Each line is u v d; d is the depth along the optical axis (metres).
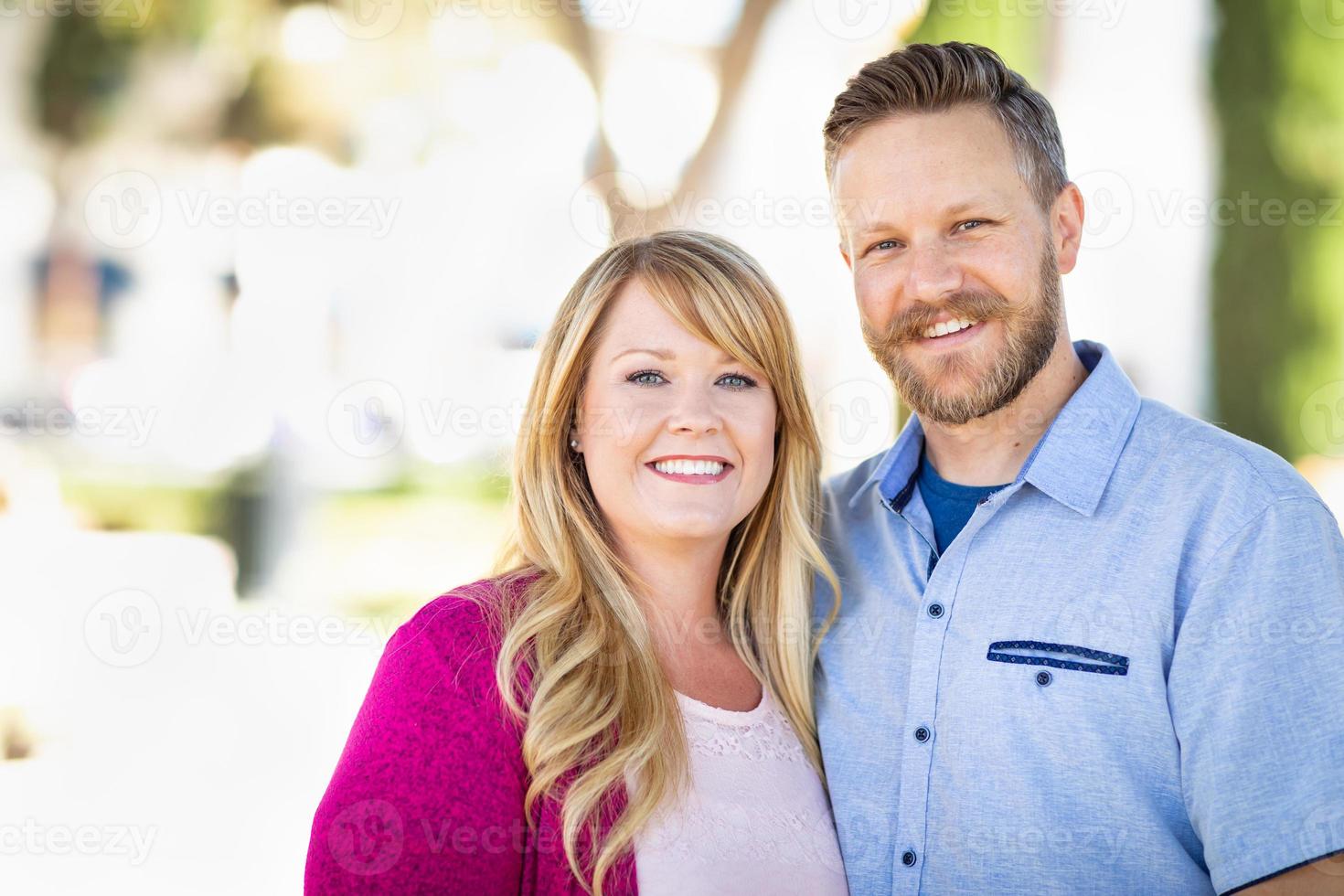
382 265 7.19
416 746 1.63
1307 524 1.63
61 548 6.91
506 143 6.62
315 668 5.71
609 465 1.85
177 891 3.54
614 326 1.88
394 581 6.81
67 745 4.77
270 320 7.42
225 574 7.06
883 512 2.03
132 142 7.14
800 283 5.80
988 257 1.84
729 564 2.07
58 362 7.85
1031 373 1.88
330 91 6.72
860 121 1.95
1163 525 1.73
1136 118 5.59
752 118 6.19
